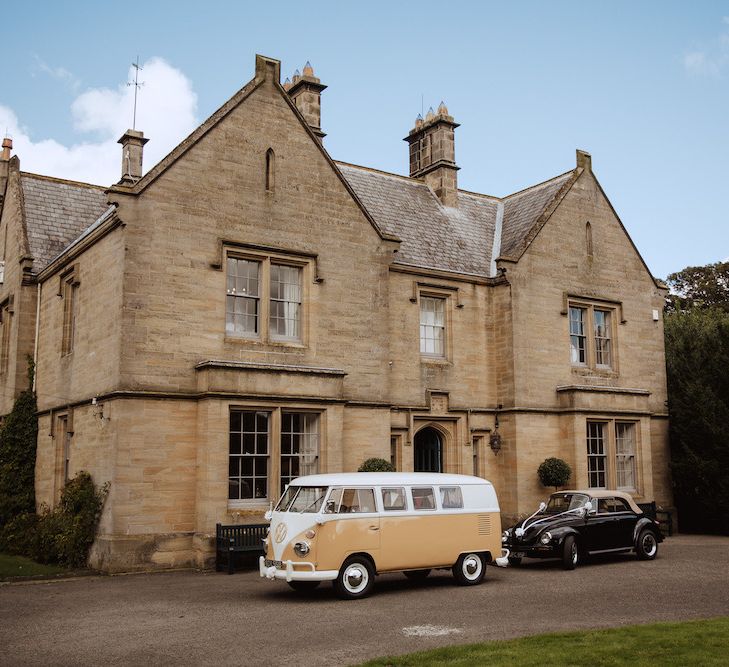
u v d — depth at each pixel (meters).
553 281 25.39
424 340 23.73
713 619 11.09
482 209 28.45
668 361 29.50
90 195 27.14
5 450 22.97
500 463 24.11
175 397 17.98
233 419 18.50
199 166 19.16
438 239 25.66
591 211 26.97
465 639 10.27
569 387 24.47
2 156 30.06
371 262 21.80
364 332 21.33
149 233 18.25
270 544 14.02
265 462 18.81
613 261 27.25
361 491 13.91
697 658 8.83
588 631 10.38
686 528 27.59
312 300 20.48
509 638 10.23
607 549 17.94
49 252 24.77
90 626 11.37
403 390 22.69
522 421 23.86
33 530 20.50
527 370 24.25
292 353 19.94
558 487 23.91
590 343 26.17
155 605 13.01
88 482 18.44
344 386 20.72
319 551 13.23
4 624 11.59
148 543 17.25
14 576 16.55
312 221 20.80
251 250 19.69
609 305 26.89
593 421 25.11
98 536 17.55
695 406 25.94
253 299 19.89
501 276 24.52
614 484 25.14
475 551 15.00
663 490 27.16
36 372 23.58
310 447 19.61
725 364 26.39
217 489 17.69
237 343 19.19
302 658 9.37
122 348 17.61
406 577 16.05
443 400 23.31
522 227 26.59
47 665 9.27
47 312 23.16
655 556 18.89
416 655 9.13
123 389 17.48
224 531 17.22
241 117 20.00
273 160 20.38
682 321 32.16
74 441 20.00
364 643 10.10
